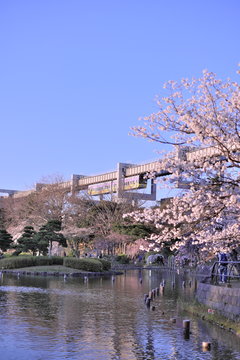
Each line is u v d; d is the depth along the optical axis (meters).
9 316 16.78
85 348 12.06
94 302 22.31
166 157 14.98
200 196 13.63
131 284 35.16
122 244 76.69
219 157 13.96
